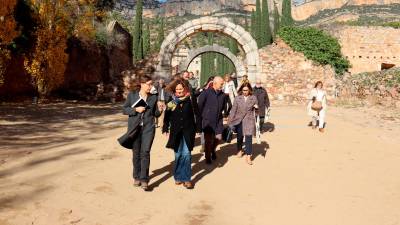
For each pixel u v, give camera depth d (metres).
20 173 7.01
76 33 27.33
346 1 140.62
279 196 6.35
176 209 5.65
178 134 6.65
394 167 8.34
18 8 24.06
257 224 5.13
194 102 6.78
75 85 30.06
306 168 8.26
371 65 33.12
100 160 8.41
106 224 4.94
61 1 24.84
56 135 11.64
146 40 68.69
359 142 11.45
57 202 5.60
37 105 22.31
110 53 34.78
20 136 11.12
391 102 24.47
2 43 21.06
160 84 13.27
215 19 24.62
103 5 31.86
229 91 12.37
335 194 6.46
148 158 6.46
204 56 74.81
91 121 15.76
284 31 29.89
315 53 29.17
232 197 6.28
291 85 29.22
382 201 6.09
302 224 5.13
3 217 4.86
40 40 24.34
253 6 187.50
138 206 5.70
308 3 146.38
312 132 13.34
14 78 25.20
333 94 28.58
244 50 25.05
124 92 29.27
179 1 193.50
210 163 8.59
